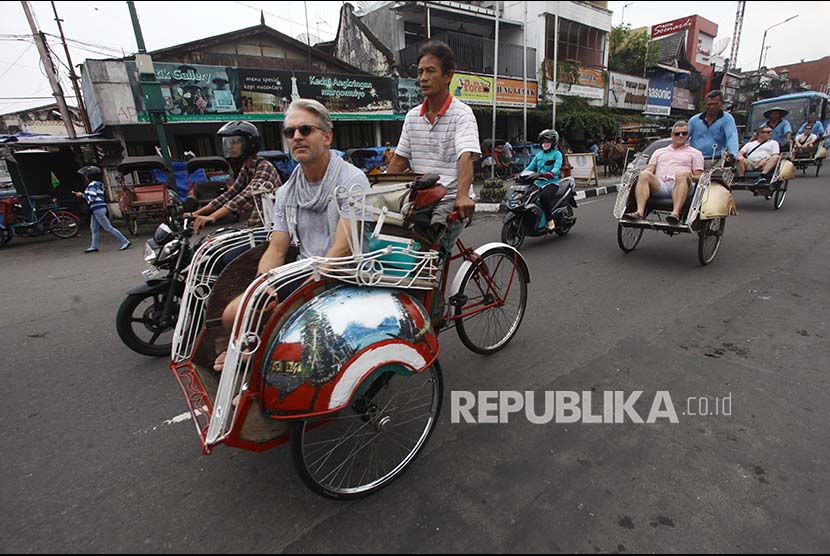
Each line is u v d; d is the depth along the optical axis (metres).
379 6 18.38
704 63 32.34
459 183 2.58
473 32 19.36
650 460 2.27
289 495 2.14
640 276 5.14
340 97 13.78
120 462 2.40
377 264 2.10
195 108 11.36
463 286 3.07
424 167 2.92
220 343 2.50
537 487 2.12
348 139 16.50
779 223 7.58
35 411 2.90
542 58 19.27
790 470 2.17
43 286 5.80
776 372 3.04
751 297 4.36
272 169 3.56
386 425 2.24
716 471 2.18
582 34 20.88
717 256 5.83
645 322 3.90
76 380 3.28
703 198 5.01
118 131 11.55
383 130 17.09
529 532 1.87
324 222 2.31
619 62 24.59
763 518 1.90
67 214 9.86
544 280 5.14
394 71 16.02
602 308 4.25
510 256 3.41
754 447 2.33
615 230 7.72
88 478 2.29
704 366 3.16
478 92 16.61
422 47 2.70
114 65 10.30
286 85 12.76
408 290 2.34
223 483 2.23
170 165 10.67
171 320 3.58
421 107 2.88
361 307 1.96
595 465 2.25
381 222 2.08
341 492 2.04
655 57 25.22
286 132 2.12
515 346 3.58
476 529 1.90
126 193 9.67
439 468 2.27
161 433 2.65
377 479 2.15
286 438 1.97
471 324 3.56
